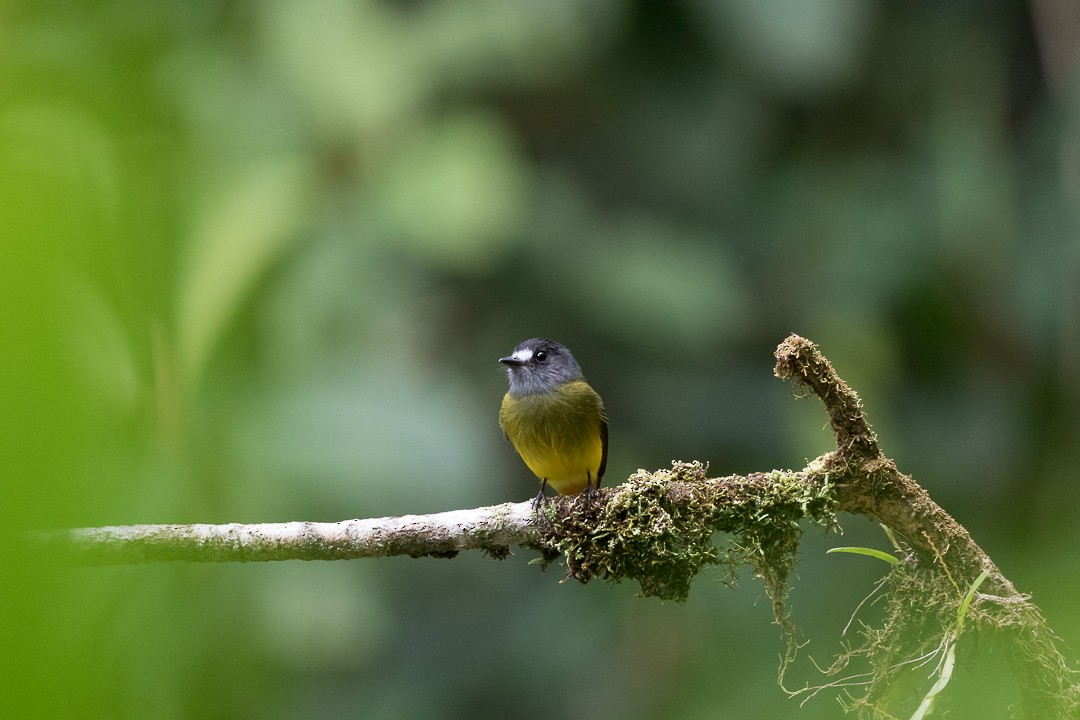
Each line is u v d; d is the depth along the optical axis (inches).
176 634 223.3
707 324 403.9
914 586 253.4
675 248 409.7
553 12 384.2
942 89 447.8
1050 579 307.0
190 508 246.7
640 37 411.2
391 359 349.1
